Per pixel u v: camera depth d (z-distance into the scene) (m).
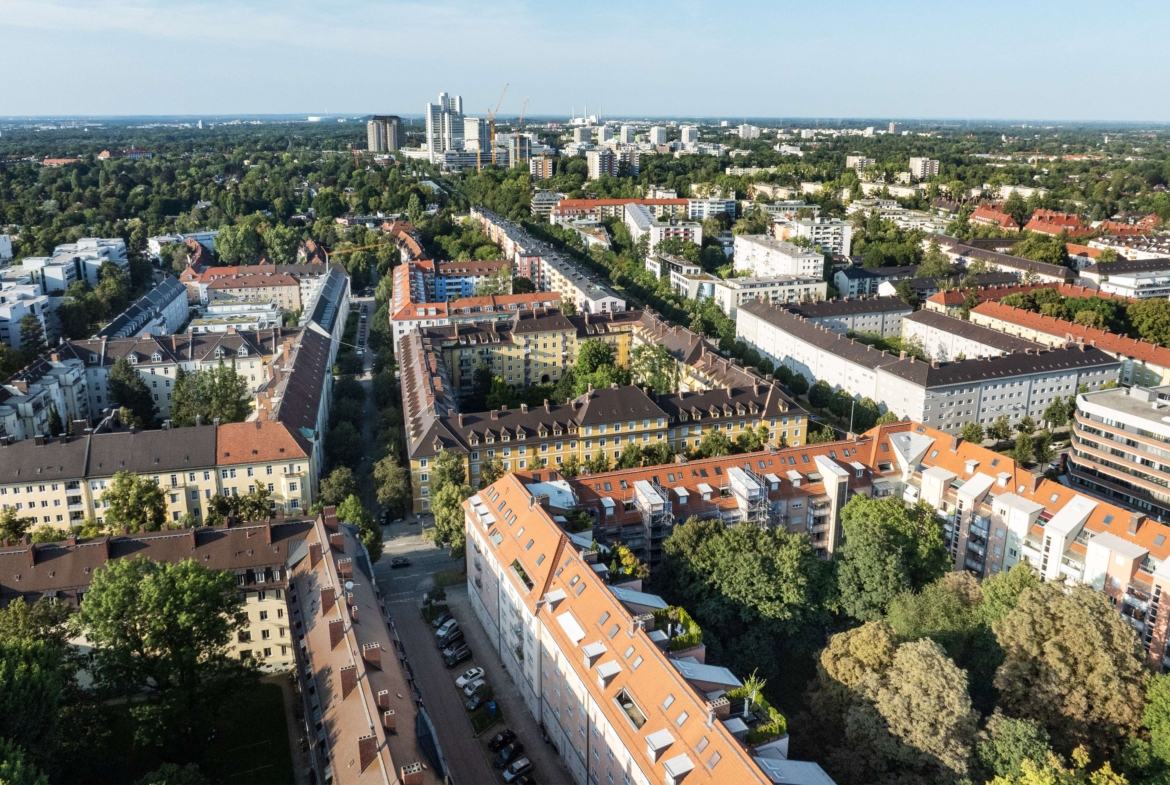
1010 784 91.25
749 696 99.31
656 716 98.00
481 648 149.00
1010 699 115.81
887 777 104.25
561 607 120.94
